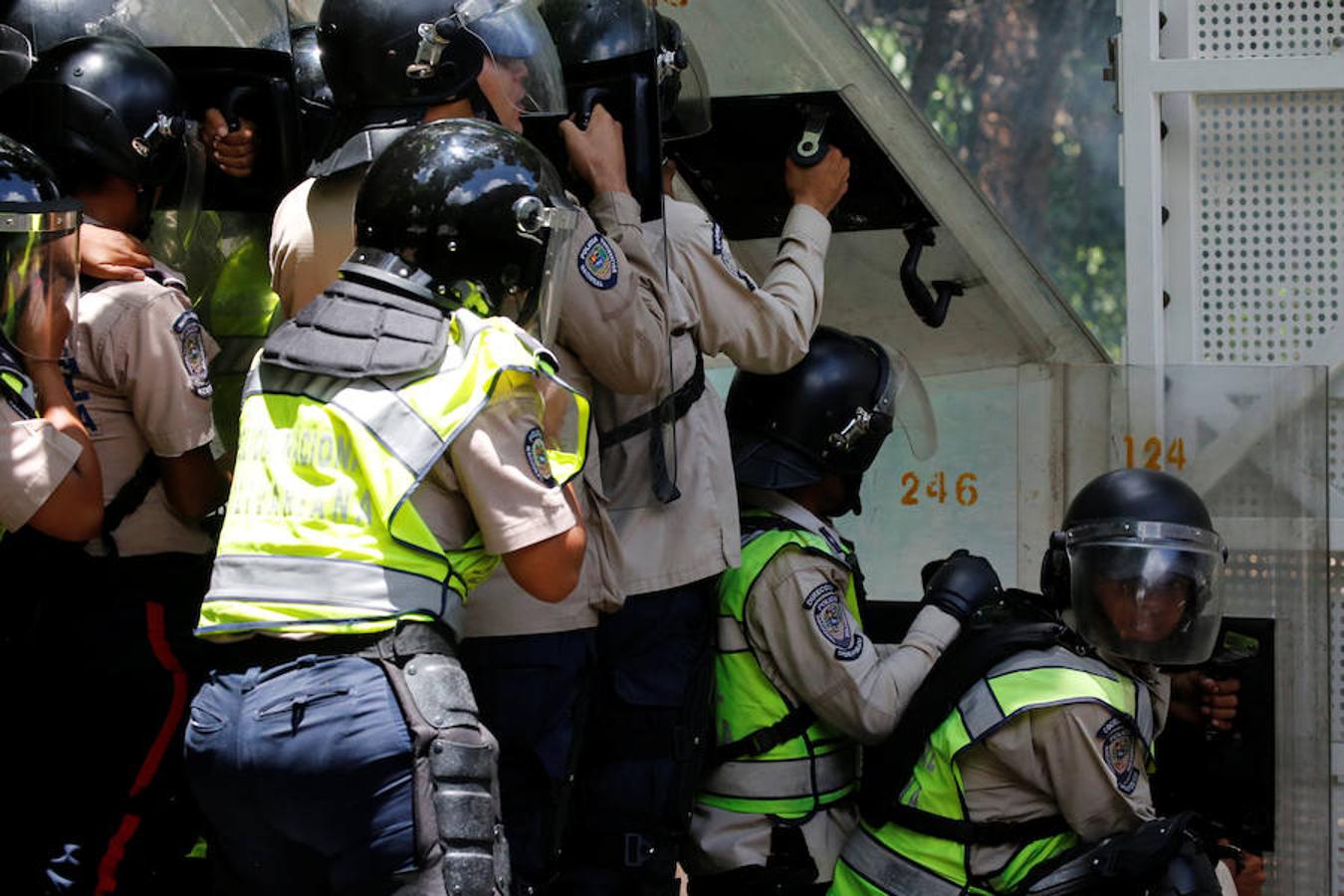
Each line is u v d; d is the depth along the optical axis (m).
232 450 5.93
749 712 5.87
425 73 4.89
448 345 4.23
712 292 5.56
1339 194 7.16
